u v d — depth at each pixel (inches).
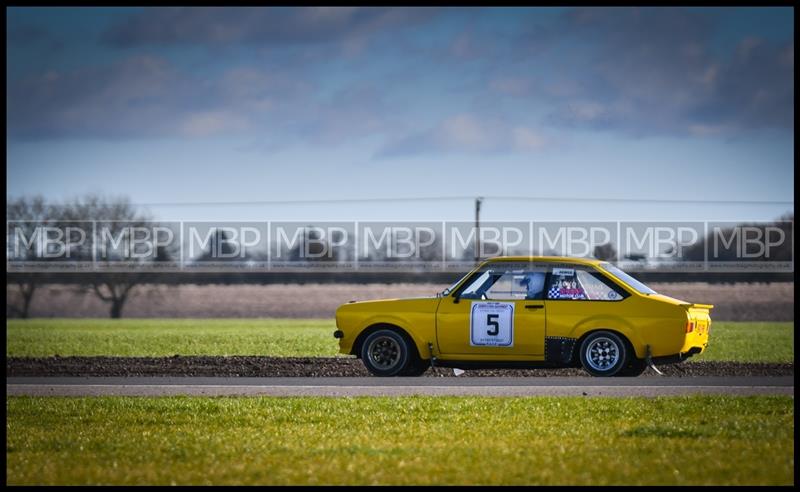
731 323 7372.1
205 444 1651.1
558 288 2495.1
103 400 2138.3
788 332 5561.0
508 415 1904.5
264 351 4013.3
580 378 2524.6
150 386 2418.8
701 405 1998.0
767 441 1627.7
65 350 4156.0
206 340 4948.3
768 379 2493.8
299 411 1969.7
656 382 2417.6
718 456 1517.0
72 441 1690.5
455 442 1651.1
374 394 2213.3
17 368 2876.5
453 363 2536.9
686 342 2423.7
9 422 1888.5
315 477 1406.3
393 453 1560.0
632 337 2434.8
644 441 1643.7
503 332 2496.3
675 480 1371.8
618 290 2466.8
